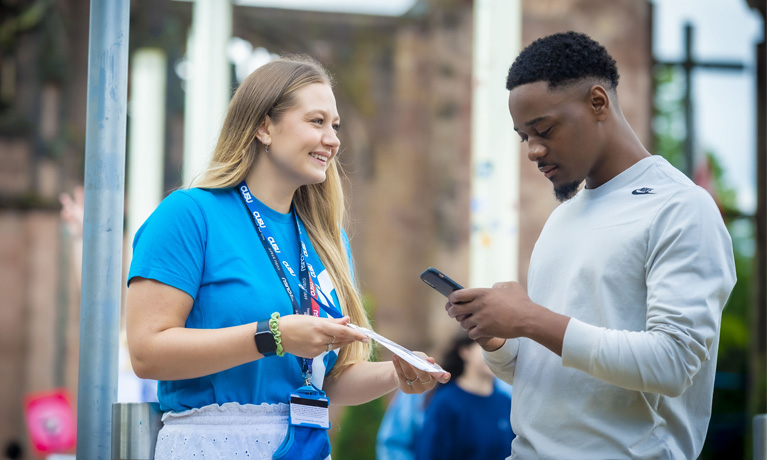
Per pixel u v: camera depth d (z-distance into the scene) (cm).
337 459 1517
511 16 757
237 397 264
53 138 1625
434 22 1933
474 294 239
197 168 297
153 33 1681
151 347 249
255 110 285
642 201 242
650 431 240
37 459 1574
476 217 765
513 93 250
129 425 254
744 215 1814
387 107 1950
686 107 1881
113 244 278
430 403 538
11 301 1598
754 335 1722
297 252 294
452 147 1906
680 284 227
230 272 267
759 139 1808
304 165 283
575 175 249
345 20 1936
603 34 1569
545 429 247
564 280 250
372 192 1939
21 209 1608
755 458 287
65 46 1633
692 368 225
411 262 1936
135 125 1166
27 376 1589
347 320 257
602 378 228
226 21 817
